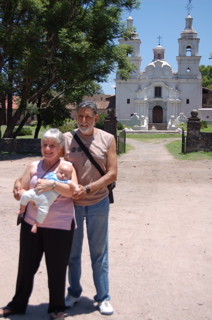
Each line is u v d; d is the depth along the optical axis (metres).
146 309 3.73
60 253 3.35
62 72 20.89
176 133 40.91
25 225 3.39
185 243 5.69
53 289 3.42
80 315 3.62
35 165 3.51
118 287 4.21
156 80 58.03
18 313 3.58
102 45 21.41
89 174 3.61
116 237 5.99
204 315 3.61
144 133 42.25
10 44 19.81
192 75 58.25
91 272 4.66
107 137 3.69
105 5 21.42
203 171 13.50
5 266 4.81
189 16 58.34
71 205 3.42
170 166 14.95
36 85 24.66
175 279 4.42
